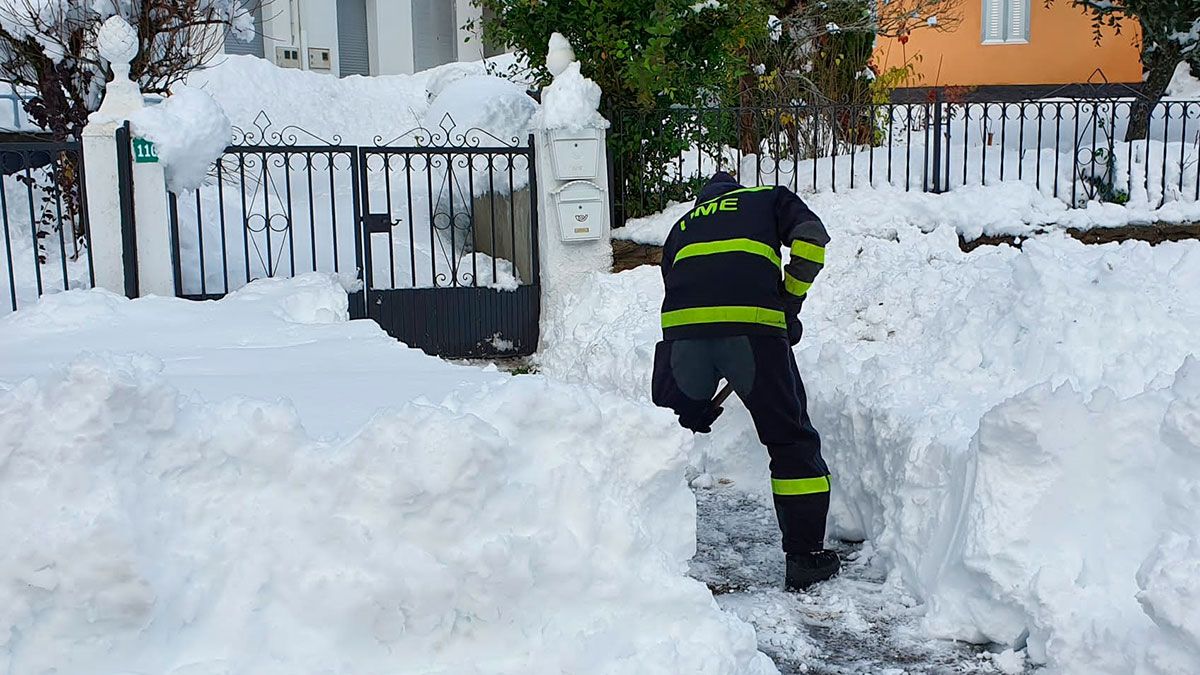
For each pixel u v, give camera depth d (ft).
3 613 7.02
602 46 28.30
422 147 27.12
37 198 31.27
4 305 26.23
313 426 9.64
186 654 7.42
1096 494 10.87
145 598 7.19
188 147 25.05
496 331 28.14
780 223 13.70
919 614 12.00
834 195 28.99
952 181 30.01
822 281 24.48
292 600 7.65
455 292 27.73
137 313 20.02
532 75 31.17
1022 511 10.90
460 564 7.83
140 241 25.04
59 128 30.01
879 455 14.20
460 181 32.09
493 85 32.81
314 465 7.81
